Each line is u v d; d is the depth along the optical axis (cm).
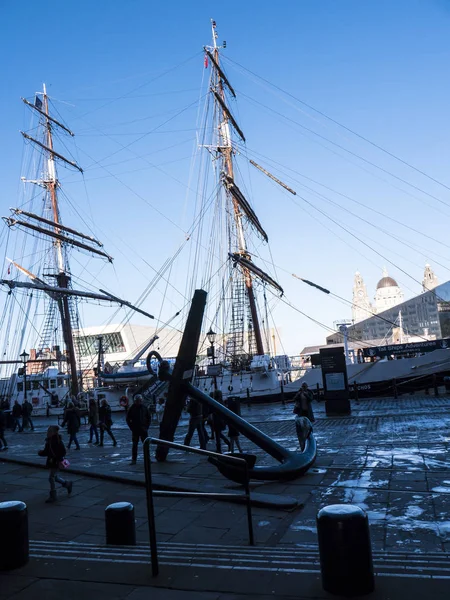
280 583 404
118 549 548
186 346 1288
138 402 1319
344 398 2380
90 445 1888
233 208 5206
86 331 8381
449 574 402
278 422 2295
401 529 665
